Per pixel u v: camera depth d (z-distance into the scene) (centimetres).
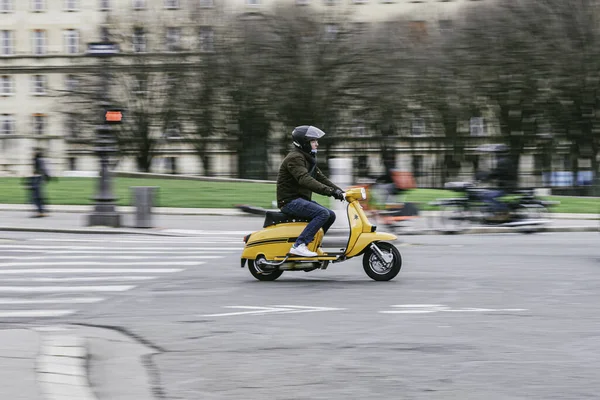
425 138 7294
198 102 7294
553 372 820
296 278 1530
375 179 2678
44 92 10594
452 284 1434
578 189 6178
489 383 783
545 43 6619
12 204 3856
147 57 7550
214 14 7500
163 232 2606
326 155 7212
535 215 2823
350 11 7294
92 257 1884
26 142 6331
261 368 845
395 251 1475
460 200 2797
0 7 10750
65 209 3547
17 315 1151
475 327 1042
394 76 7012
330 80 7056
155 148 7925
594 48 6544
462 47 6812
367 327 1046
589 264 1742
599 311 1155
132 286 1427
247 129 7256
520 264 1742
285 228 1483
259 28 7131
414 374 817
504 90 6706
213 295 1323
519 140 6888
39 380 757
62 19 10619
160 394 752
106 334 1017
